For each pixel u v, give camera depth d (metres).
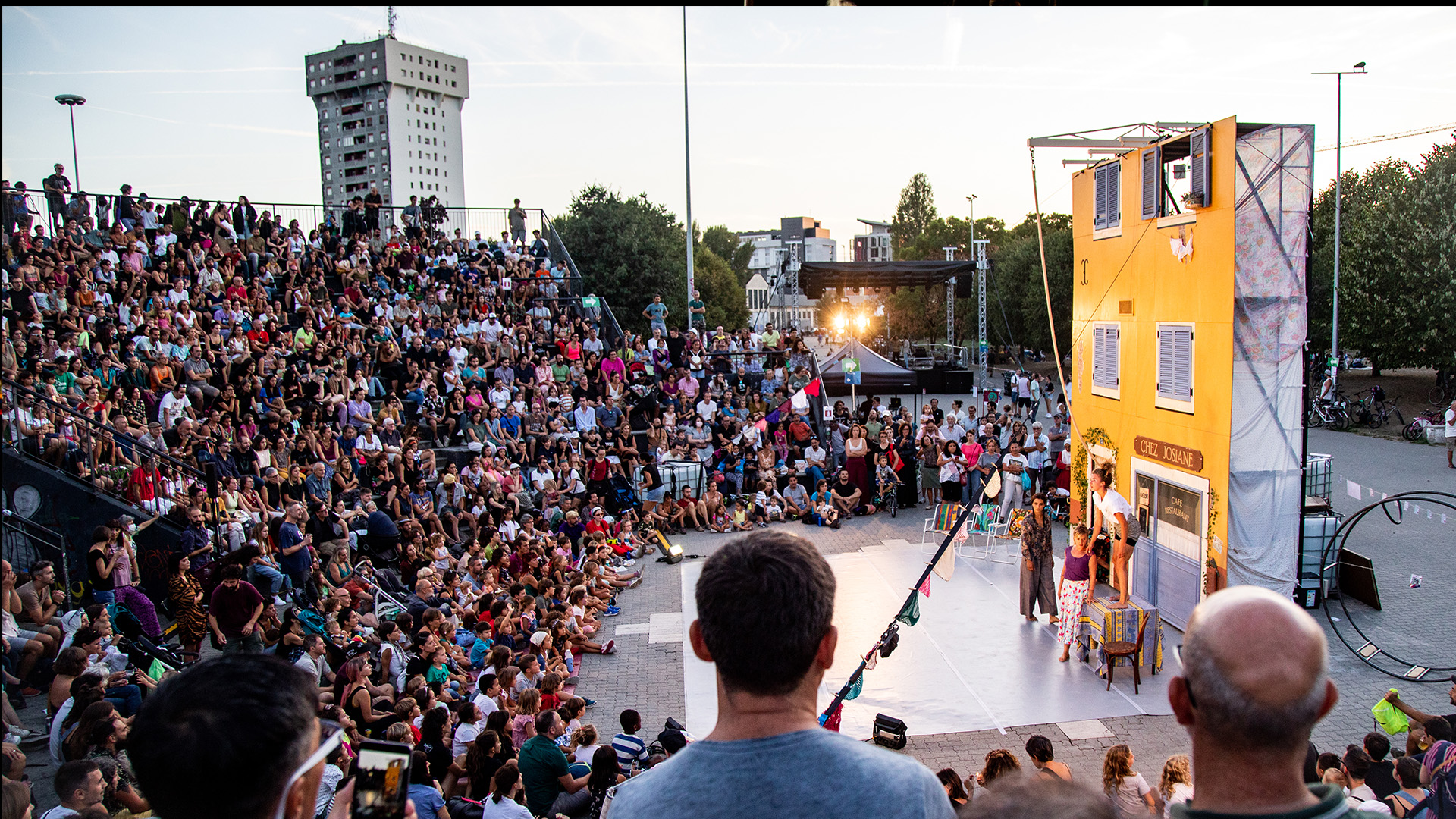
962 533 19.28
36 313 16.48
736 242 135.62
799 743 1.80
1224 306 12.59
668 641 14.19
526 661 10.79
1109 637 11.84
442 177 162.12
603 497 20.42
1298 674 1.69
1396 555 16.83
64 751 6.89
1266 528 12.77
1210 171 12.73
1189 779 7.00
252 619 11.10
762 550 2.00
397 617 11.69
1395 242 34.44
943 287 71.31
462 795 8.15
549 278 29.00
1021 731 10.79
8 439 13.20
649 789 1.83
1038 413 38.50
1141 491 14.65
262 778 1.65
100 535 11.25
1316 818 1.71
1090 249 16.17
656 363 26.73
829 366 29.92
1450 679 11.01
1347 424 33.38
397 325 23.45
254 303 20.95
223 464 15.21
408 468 17.62
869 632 14.16
